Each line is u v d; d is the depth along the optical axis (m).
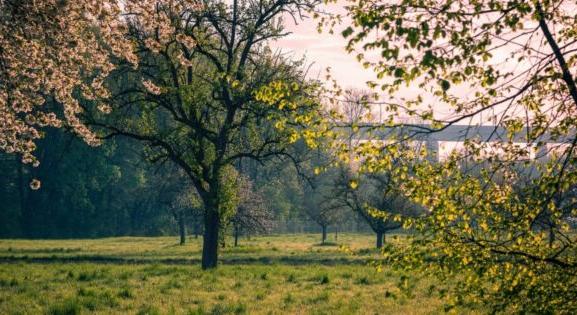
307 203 90.31
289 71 30.67
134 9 15.27
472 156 9.51
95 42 15.02
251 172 97.50
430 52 7.14
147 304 18.31
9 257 39.19
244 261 39.94
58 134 90.25
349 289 22.81
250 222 61.44
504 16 7.81
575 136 8.40
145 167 91.88
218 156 31.38
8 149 14.64
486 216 9.54
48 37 14.18
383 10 8.16
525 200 9.55
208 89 31.59
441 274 9.39
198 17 28.97
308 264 36.88
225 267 32.56
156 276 26.36
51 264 34.28
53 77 14.58
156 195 79.00
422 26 7.17
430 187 9.55
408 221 9.69
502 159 9.52
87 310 17.11
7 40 13.76
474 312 16.42
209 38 31.75
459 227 9.31
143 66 29.45
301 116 9.66
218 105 32.25
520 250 9.16
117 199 104.62
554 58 8.52
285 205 104.94
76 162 91.44
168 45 26.75
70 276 26.06
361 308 18.14
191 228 110.69
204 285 23.22
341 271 29.45
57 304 17.27
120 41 15.19
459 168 9.76
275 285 23.86
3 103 14.05
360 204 59.03
